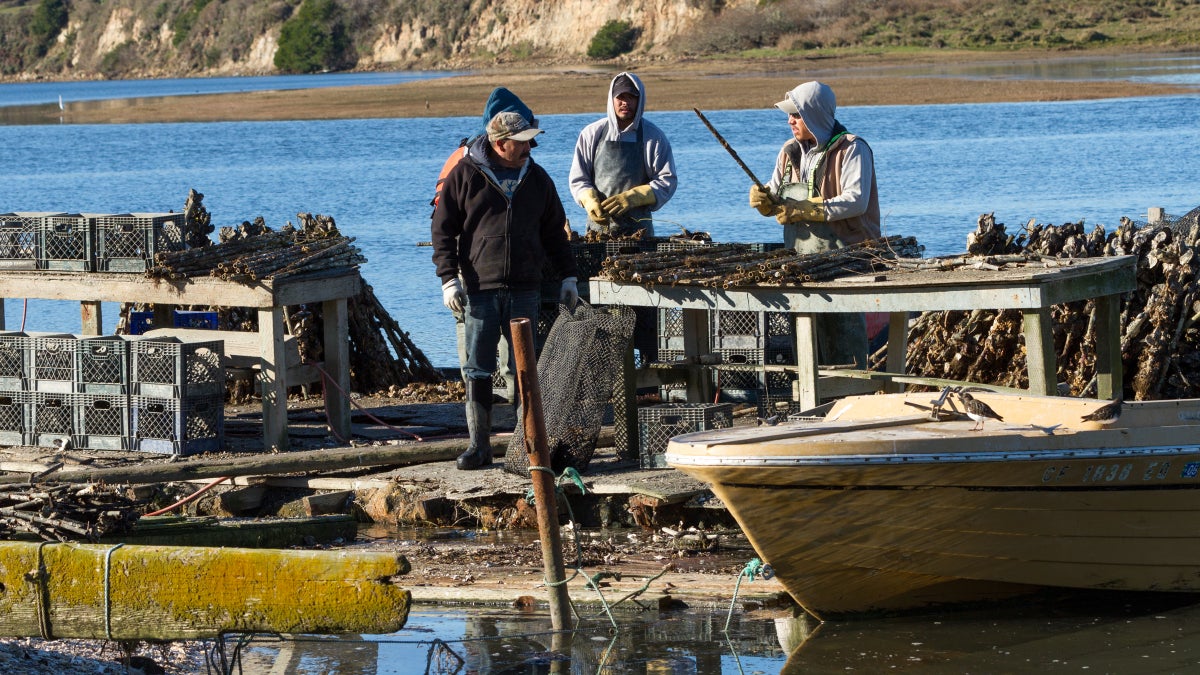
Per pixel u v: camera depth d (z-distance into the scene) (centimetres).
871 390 1805
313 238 2023
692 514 1505
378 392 2273
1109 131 6862
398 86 14662
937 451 1156
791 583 1231
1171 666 1122
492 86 13588
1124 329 1942
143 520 1370
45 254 1895
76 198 5478
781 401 1794
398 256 3697
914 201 4453
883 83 11212
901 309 1498
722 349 1844
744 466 1161
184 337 1844
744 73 13812
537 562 1400
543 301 1906
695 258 1631
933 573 1237
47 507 1259
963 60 14138
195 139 9162
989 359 1992
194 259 1789
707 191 4753
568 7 18850
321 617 991
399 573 984
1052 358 1460
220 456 1688
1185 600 1300
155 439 1706
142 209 5016
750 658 1159
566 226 1778
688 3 17462
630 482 1522
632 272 1636
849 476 1160
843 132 1742
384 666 1155
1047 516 1211
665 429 1588
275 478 1641
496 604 1296
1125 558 1255
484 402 1634
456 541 1491
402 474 1634
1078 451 1181
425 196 5138
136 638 1031
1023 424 1245
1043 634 1209
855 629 1235
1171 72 11250
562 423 1559
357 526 1559
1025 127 7288
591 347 1572
